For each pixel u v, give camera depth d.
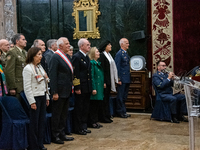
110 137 4.82
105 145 4.35
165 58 7.46
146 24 7.42
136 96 7.06
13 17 8.30
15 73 4.42
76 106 4.97
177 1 7.36
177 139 4.69
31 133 3.94
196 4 7.27
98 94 5.31
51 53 5.56
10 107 4.09
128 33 7.55
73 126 5.12
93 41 7.92
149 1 7.52
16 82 4.41
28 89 3.84
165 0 7.39
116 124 5.85
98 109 6.04
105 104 5.99
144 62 7.06
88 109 5.14
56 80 4.36
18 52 4.45
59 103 4.41
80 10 7.91
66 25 8.11
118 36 7.65
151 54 7.55
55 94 4.34
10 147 4.04
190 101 2.80
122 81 6.47
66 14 8.09
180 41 7.39
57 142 4.44
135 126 5.66
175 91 5.94
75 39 8.04
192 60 7.35
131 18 7.51
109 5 7.72
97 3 7.82
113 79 6.04
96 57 5.45
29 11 8.29
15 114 4.12
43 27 8.23
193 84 2.87
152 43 7.53
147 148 4.20
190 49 7.36
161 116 6.11
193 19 7.31
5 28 8.32
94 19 7.81
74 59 4.89
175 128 5.48
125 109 6.63
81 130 5.01
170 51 7.43
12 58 4.36
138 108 7.05
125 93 6.62
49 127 4.48
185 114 6.45
